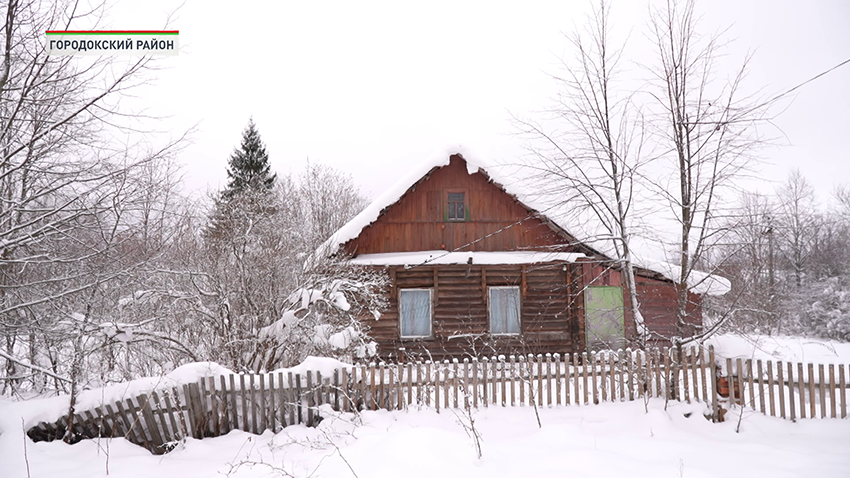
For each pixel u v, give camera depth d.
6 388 8.66
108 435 6.53
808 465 5.18
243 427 6.93
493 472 4.85
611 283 13.60
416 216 13.73
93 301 7.59
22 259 6.52
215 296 8.76
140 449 6.26
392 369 7.36
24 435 5.92
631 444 5.89
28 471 5.04
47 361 8.97
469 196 13.83
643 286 13.05
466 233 13.73
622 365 7.47
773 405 6.71
